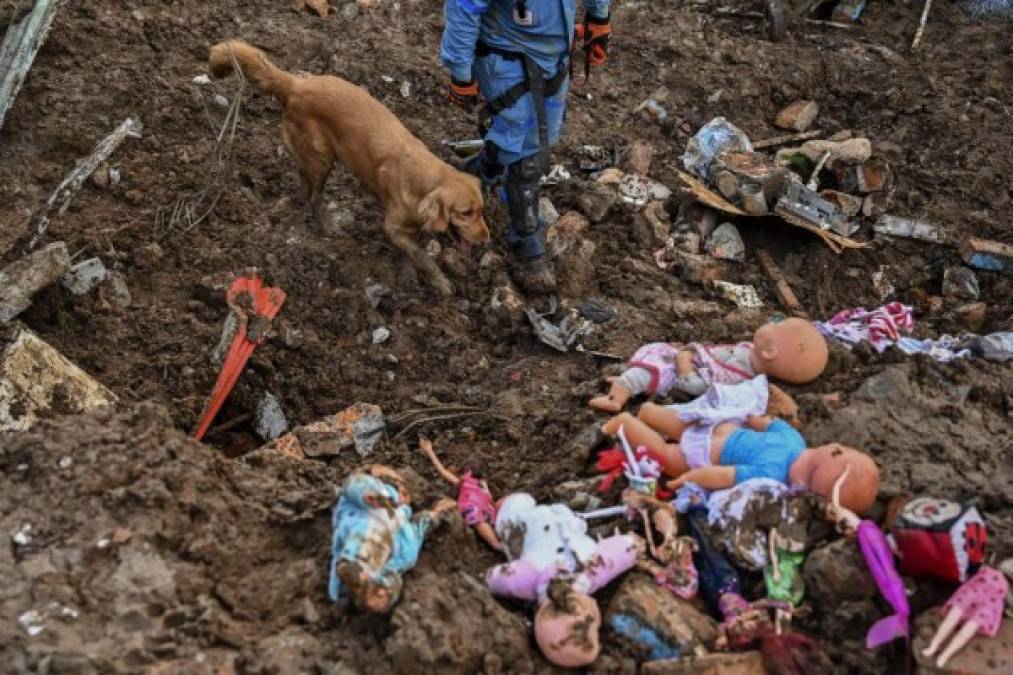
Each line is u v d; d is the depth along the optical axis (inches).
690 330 221.1
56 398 187.8
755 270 249.6
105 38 267.7
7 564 142.2
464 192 204.8
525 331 224.4
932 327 236.1
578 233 246.8
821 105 300.4
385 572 140.0
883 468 165.3
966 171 274.2
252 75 211.9
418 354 222.1
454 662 137.2
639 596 147.7
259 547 155.5
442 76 281.0
